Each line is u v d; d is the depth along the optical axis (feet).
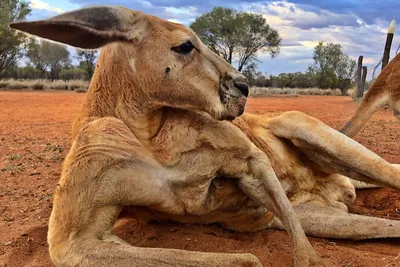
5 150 5.33
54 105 12.10
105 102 2.50
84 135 2.37
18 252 2.66
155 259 2.02
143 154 2.38
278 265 2.43
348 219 2.82
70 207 2.19
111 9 2.26
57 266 2.12
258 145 3.14
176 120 2.48
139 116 2.45
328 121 8.70
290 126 3.14
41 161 4.75
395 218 3.30
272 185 2.58
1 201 3.54
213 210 2.73
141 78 2.41
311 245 2.54
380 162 2.91
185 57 2.39
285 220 2.48
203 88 2.41
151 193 2.39
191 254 2.05
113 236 2.24
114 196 2.28
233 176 2.66
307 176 3.26
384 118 9.66
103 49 2.57
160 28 2.40
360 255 2.56
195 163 2.51
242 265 2.03
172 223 2.89
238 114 2.50
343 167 3.05
